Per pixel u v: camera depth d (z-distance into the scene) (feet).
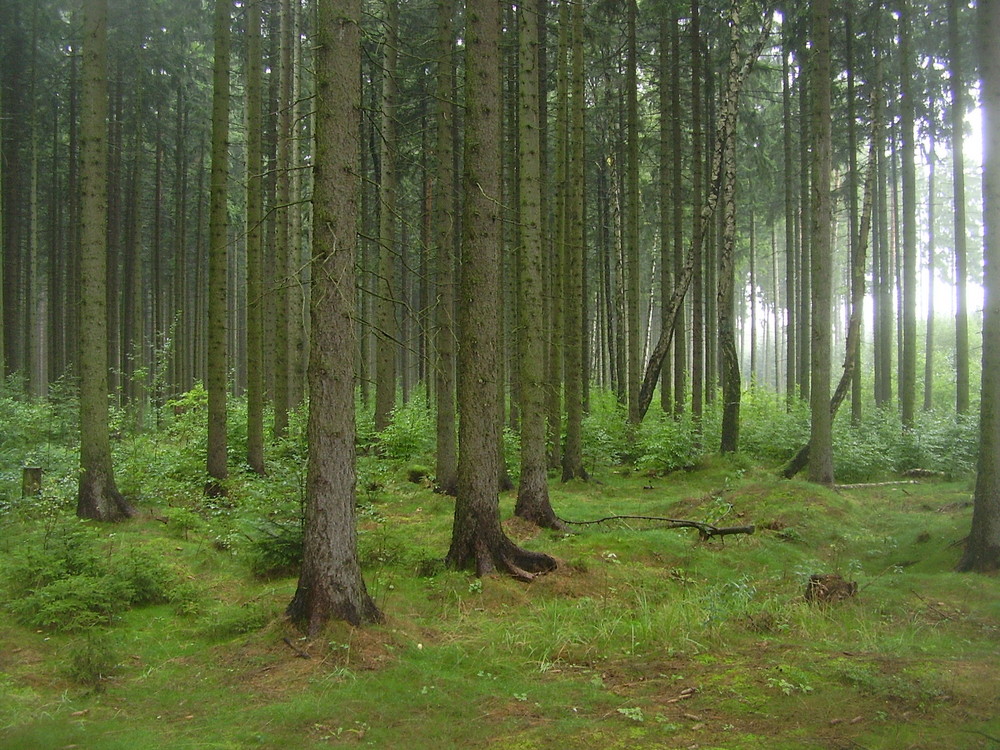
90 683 18.98
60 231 97.09
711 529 35.50
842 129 77.20
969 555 29.73
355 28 22.34
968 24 61.00
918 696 16.96
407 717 16.81
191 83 93.30
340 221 21.89
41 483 40.22
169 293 114.52
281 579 28.68
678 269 70.64
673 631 22.62
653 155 94.32
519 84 38.11
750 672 18.94
